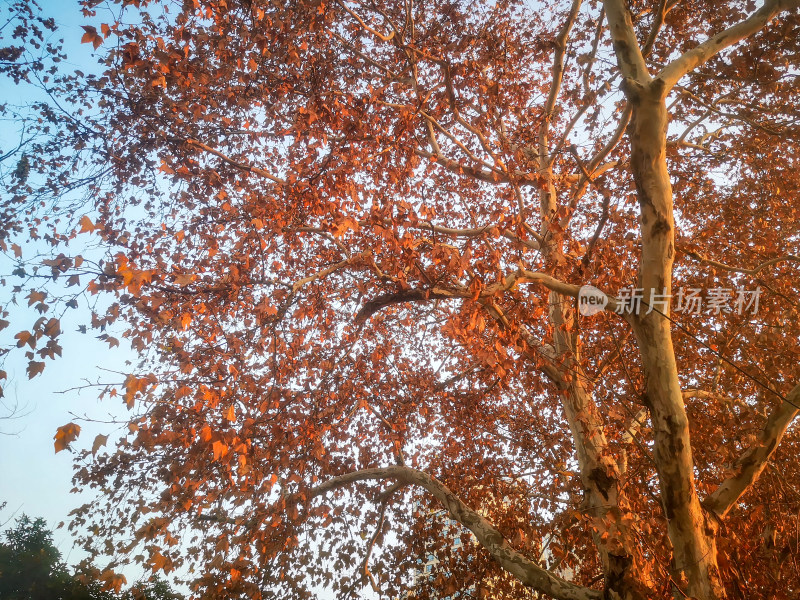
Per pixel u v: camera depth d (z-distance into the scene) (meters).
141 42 7.55
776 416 6.80
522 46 10.38
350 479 9.60
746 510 9.88
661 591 6.32
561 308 8.80
